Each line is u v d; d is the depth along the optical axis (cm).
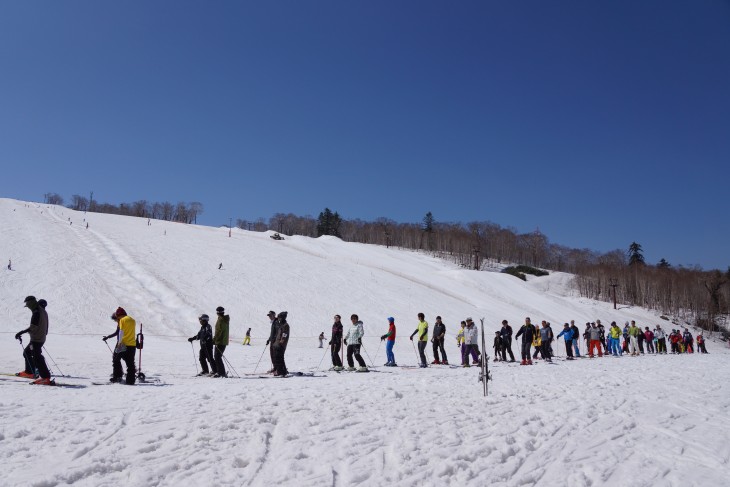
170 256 5775
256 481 547
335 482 555
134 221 8581
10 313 3406
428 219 18100
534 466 647
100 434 666
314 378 1406
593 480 608
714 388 1341
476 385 1270
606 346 3058
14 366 1541
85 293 4050
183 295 4419
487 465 631
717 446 765
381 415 845
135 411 793
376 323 4525
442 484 566
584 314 7631
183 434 675
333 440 692
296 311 4550
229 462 593
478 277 8300
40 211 7844
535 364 2089
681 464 678
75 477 521
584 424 866
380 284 6088
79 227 6819
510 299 7262
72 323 3384
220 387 1125
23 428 666
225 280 5128
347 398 966
